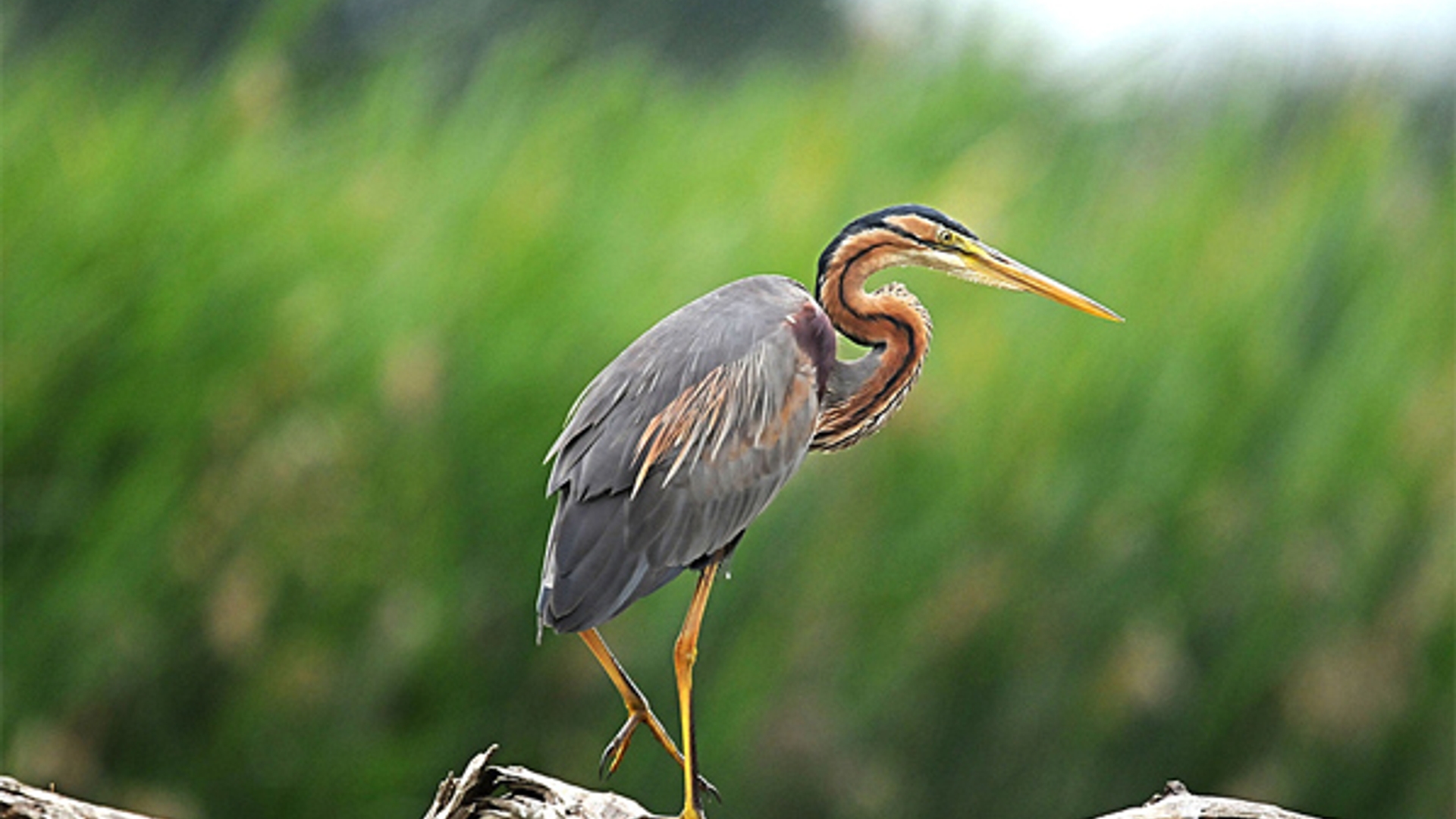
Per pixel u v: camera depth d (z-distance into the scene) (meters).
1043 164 13.73
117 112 11.81
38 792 5.48
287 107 12.42
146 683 10.34
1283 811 6.03
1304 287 12.56
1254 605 11.63
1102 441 11.79
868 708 11.18
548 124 12.91
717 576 11.16
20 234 10.66
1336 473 11.95
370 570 10.70
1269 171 13.83
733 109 14.15
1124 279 12.57
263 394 10.81
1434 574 11.84
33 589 10.25
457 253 11.64
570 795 6.08
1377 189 12.91
